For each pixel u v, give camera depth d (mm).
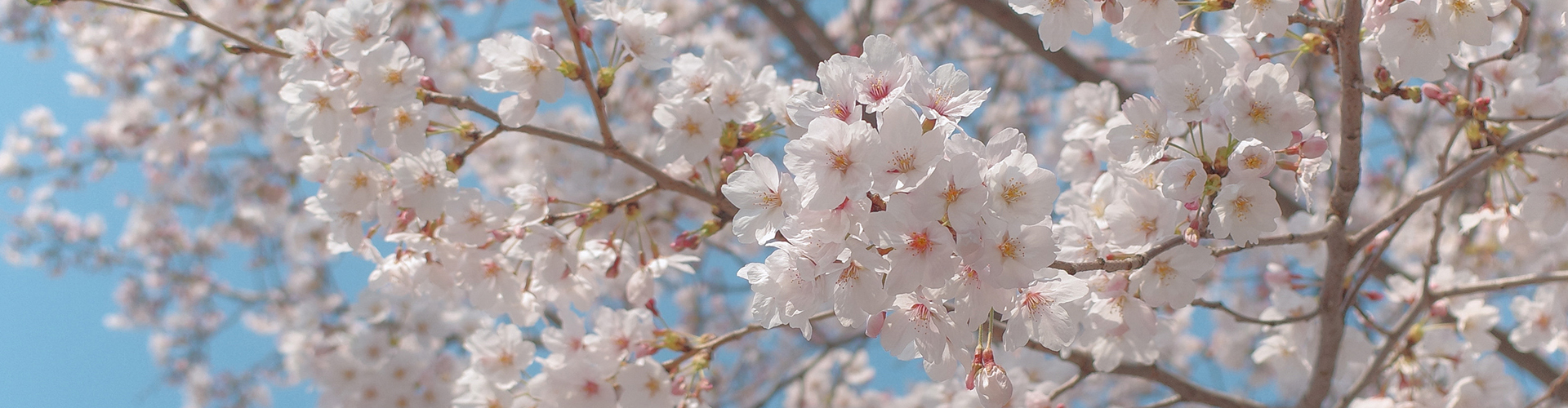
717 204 1094
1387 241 1071
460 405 1162
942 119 768
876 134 750
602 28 2449
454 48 2086
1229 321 2230
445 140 2066
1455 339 1211
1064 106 2781
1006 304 792
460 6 2000
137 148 2355
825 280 781
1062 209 1010
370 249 1097
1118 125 916
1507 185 1170
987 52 2902
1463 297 1196
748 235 779
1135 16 896
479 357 1146
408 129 1017
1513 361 1611
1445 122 2150
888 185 751
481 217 1041
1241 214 845
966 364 823
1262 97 843
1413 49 895
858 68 800
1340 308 1109
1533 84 1037
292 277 2977
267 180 2570
